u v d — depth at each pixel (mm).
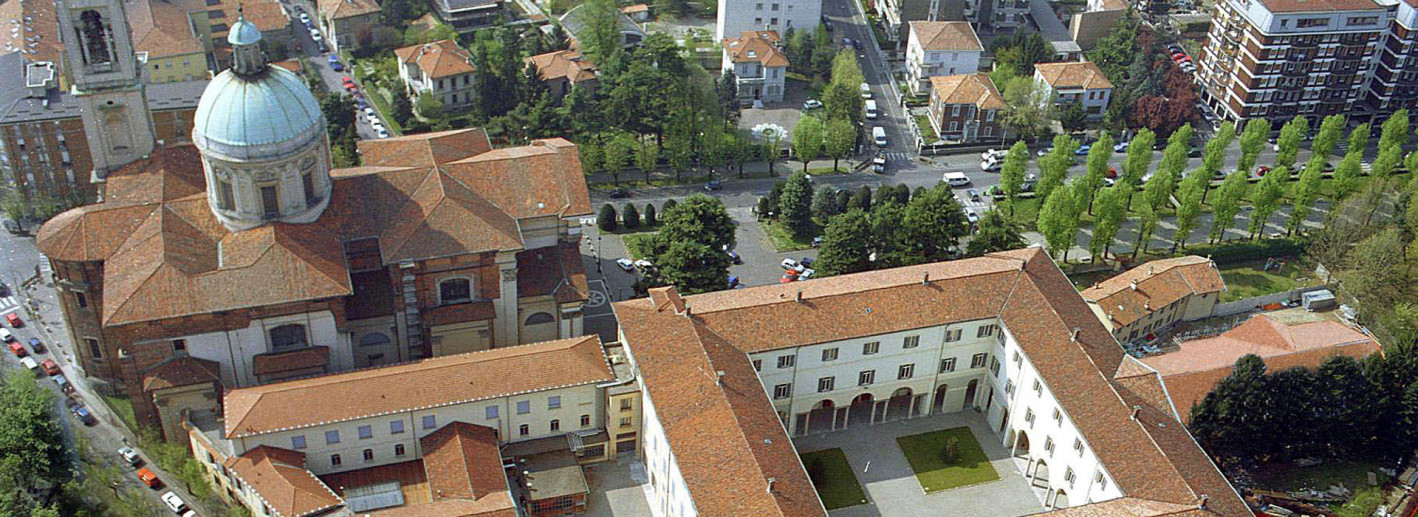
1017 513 142125
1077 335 142250
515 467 140250
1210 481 126062
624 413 142625
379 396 133750
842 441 152750
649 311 145625
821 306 146125
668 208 193125
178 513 138375
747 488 120750
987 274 153750
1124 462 127375
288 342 144500
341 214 150625
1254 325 169750
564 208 157500
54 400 150875
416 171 155500
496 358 140125
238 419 129625
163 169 152500
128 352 137000
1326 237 199250
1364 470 152375
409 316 151500
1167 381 154625
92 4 143000
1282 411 146125
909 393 155375
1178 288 181750
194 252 141625
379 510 129250
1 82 198500
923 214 178750
